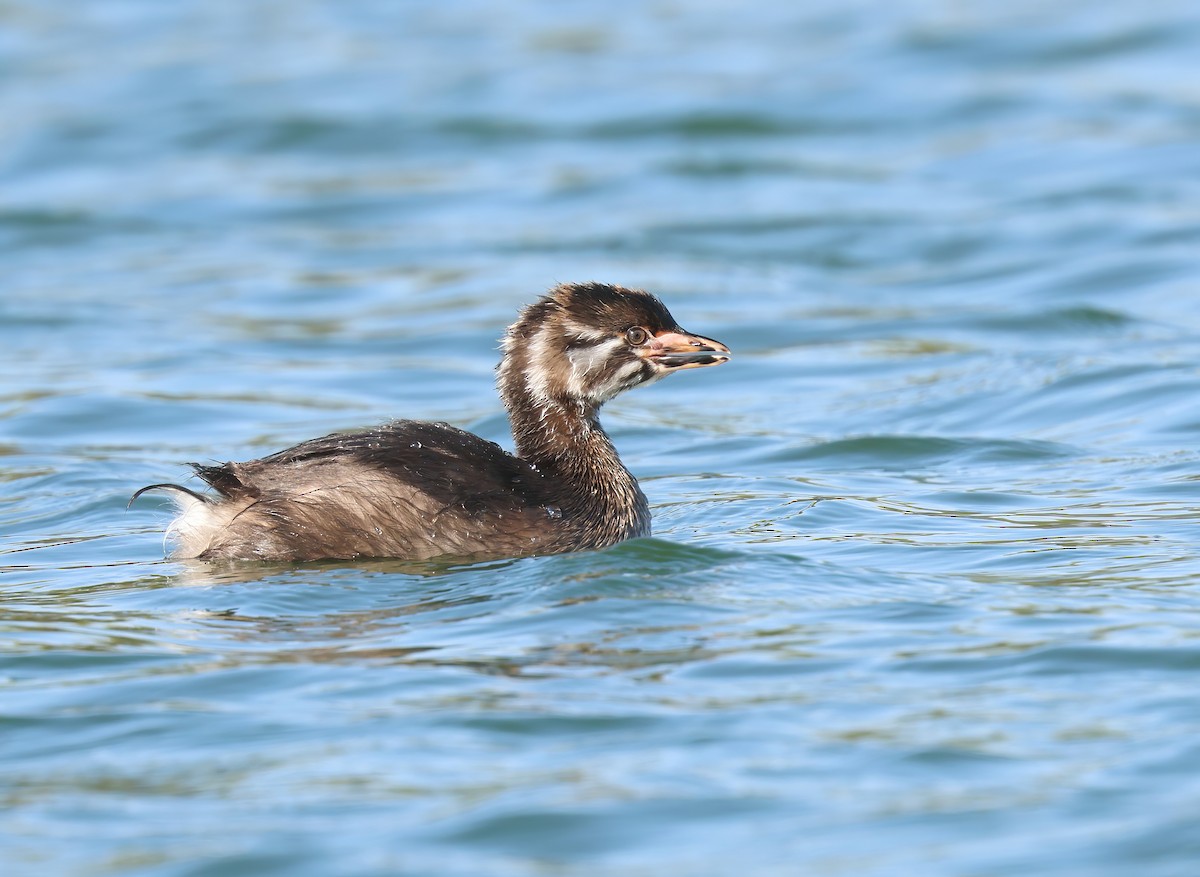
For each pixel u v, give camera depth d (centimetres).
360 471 1391
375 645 1166
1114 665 1099
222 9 4541
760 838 882
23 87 3825
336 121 3528
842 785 939
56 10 4531
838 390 2127
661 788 938
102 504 1639
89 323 2503
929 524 1502
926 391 2080
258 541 1378
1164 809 897
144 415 2052
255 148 3475
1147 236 2733
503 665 1122
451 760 977
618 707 1046
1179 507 1534
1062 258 2664
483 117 3562
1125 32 3859
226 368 2275
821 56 3869
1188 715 1012
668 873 849
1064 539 1431
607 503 1484
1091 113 3406
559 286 1557
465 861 864
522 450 1535
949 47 3856
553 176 3253
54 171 3331
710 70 3809
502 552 1404
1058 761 959
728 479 1734
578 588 1277
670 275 2694
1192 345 2183
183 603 1270
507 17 4412
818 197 3059
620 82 3753
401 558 1381
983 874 842
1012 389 2050
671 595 1264
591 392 1512
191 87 3803
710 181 3194
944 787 933
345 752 990
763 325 2416
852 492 1650
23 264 2847
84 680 1112
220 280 2739
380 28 4322
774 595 1266
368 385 2195
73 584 1345
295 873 855
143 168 3356
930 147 3312
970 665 1107
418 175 3291
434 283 2695
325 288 2681
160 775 968
